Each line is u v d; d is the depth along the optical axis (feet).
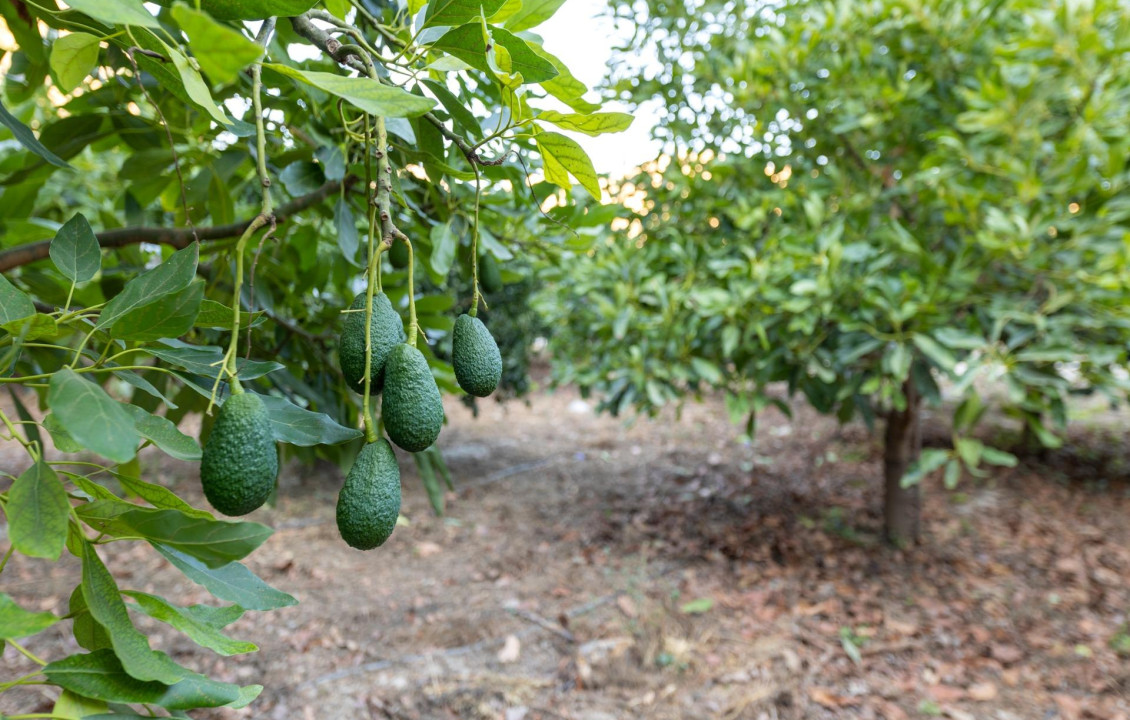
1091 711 11.22
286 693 12.00
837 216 15.97
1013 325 13.43
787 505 21.75
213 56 1.96
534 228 8.43
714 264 14.38
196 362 3.27
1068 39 12.83
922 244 14.33
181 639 13.52
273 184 8.20
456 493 23.06
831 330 14.74
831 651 13.20
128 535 2.79
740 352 15.39
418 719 11.34
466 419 34.37
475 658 13.21
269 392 6.83
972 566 16.94
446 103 4.18
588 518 20.93
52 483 2.56
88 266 3.41
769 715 11.30
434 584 16.40
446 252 5.92
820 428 31.30
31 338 2.93
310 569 17.02
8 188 7.72
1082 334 13.46
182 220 7.73
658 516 21.03
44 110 11.10
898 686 12.10
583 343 20.10
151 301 2.91
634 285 15.99
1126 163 13.38
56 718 2.63
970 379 11.77
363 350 3.22
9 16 4.90
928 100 15.99
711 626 14.17
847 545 18.39
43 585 15.20
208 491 2.62
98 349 4.89
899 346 12.73
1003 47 14.24
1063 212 13.64
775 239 14.69
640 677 12.41
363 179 6.15
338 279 8.63
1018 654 12.97
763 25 19.11
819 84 16.35
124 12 2.21
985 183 14.42
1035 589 15.66
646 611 14.65
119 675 2.74
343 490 2.97
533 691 12.10
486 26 3.11
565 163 3.67
